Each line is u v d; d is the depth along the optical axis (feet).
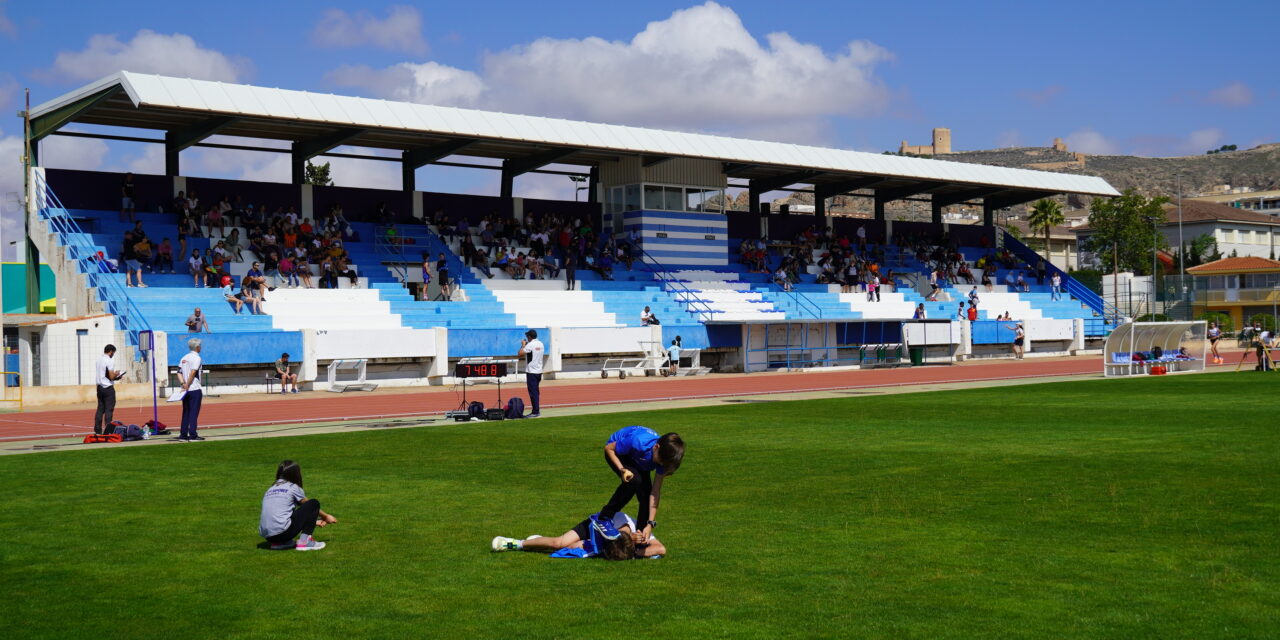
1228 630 24.40
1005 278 238.68
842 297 203.82
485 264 177.58
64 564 32.91
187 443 70.33
